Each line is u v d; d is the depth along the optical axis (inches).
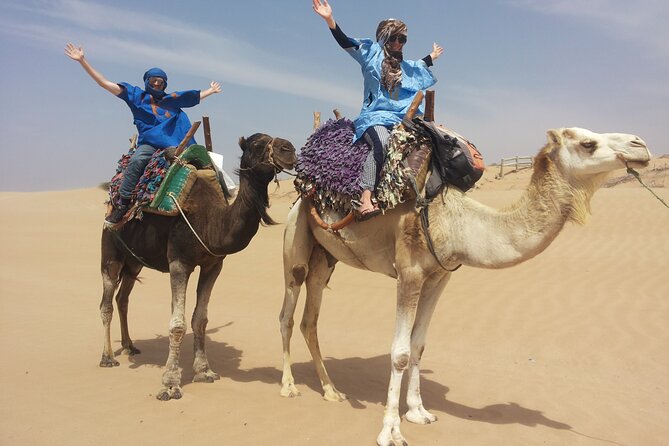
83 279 644.1
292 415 247.0
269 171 255.9
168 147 290.8
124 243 306.5
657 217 824.3
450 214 224.4
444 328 430.0
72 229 1176.8
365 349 382.9
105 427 226.7
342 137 255.1
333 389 275.1
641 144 191.6
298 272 276.5
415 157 225.9
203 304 297.7
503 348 382.3
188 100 313.4
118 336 398.6
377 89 254.7
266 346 382.6
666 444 232.7
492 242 214.8
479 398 284.0
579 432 241.9
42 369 307.9
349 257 256.5
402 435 227.5
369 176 233.3
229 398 264.8
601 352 367.6
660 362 346.9
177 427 229.0
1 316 446.0
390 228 235.9
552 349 376.8
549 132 204.1
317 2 250.8
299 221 274.4
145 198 280.7
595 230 776.3
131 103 301.4
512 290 524.7
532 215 207.3
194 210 274.5
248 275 671.1
